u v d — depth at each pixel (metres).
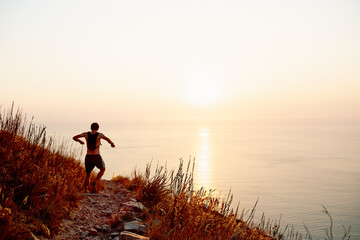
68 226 5.23
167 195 7.14
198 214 5.14
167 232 4.96
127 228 5.21
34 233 4.36
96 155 8.07
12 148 6.05
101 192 8.23
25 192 5.13
